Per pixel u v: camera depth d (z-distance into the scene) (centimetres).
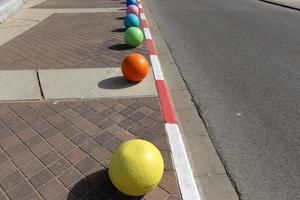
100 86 625
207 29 1141
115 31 1048
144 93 600
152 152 348
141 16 1274
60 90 606
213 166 434
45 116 518
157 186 379
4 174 393
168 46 938
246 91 647
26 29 1073
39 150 436
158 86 622
